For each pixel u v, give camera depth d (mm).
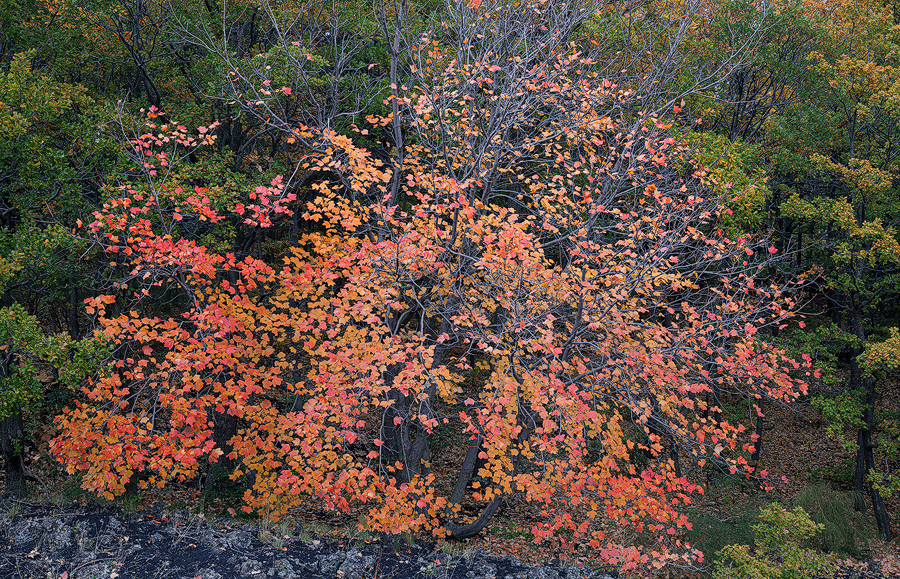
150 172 9055
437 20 12250
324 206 8148
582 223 8508
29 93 9148
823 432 19750
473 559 9125
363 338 8047
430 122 9398
